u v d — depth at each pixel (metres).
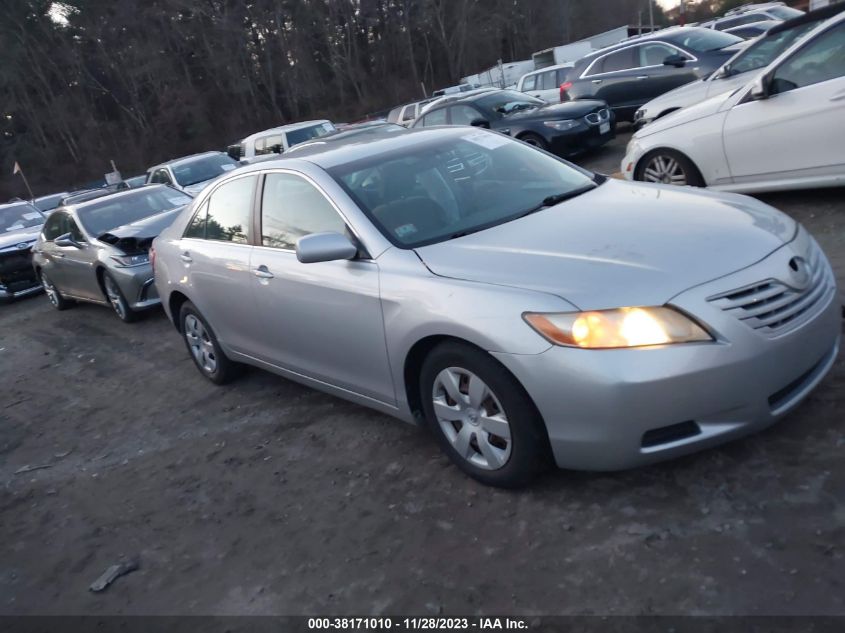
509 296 2.88
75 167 62.66
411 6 61.56
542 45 68.19
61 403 6.17
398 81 62.66
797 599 2.30
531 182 4.03
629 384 2.63
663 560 2.60
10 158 62.84
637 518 2.84
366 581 2.89
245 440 4.46
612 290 2.74
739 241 2.97
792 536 2.56
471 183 3.95
